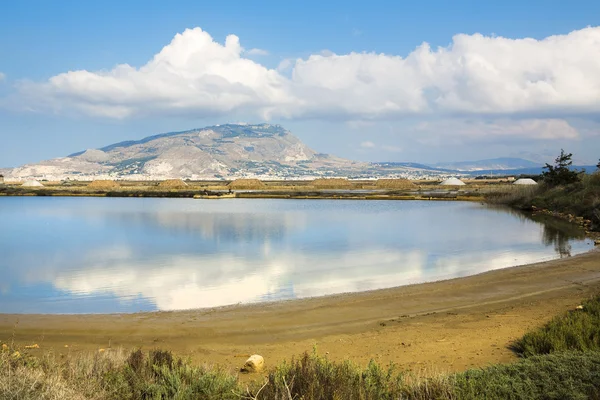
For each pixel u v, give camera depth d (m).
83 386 5.38
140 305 12.49
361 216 42.31
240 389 5.39
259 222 37.12
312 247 23.70
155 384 5.46
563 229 29.81
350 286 14.52
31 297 13.58
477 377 5.54
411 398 5.16
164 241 26.47
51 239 27.86
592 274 14.84
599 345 6.82
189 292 14.04
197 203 64.62
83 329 9.88
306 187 114.50
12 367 5.67
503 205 55.38
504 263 18.16
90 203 65.31
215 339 9.17
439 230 30.78
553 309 10.58
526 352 7.15
